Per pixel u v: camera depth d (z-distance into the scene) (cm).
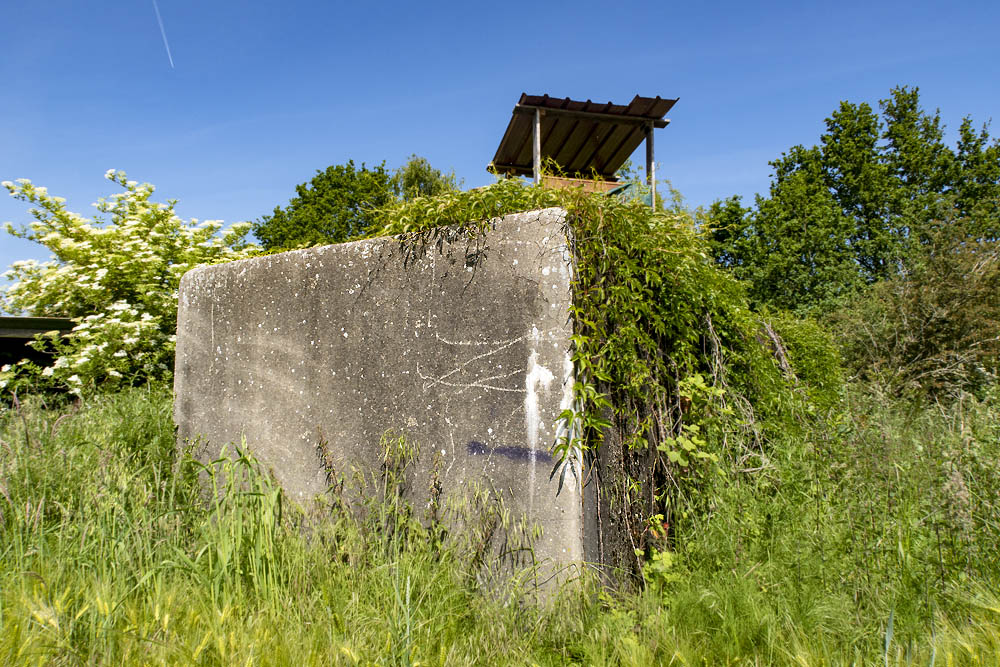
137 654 211
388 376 325
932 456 300
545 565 260
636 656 215
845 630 229
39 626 222
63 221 855
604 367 271
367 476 327
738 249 1895
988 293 816
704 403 315
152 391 580
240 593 255
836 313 920
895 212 2228
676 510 290
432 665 211
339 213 2300
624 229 289
